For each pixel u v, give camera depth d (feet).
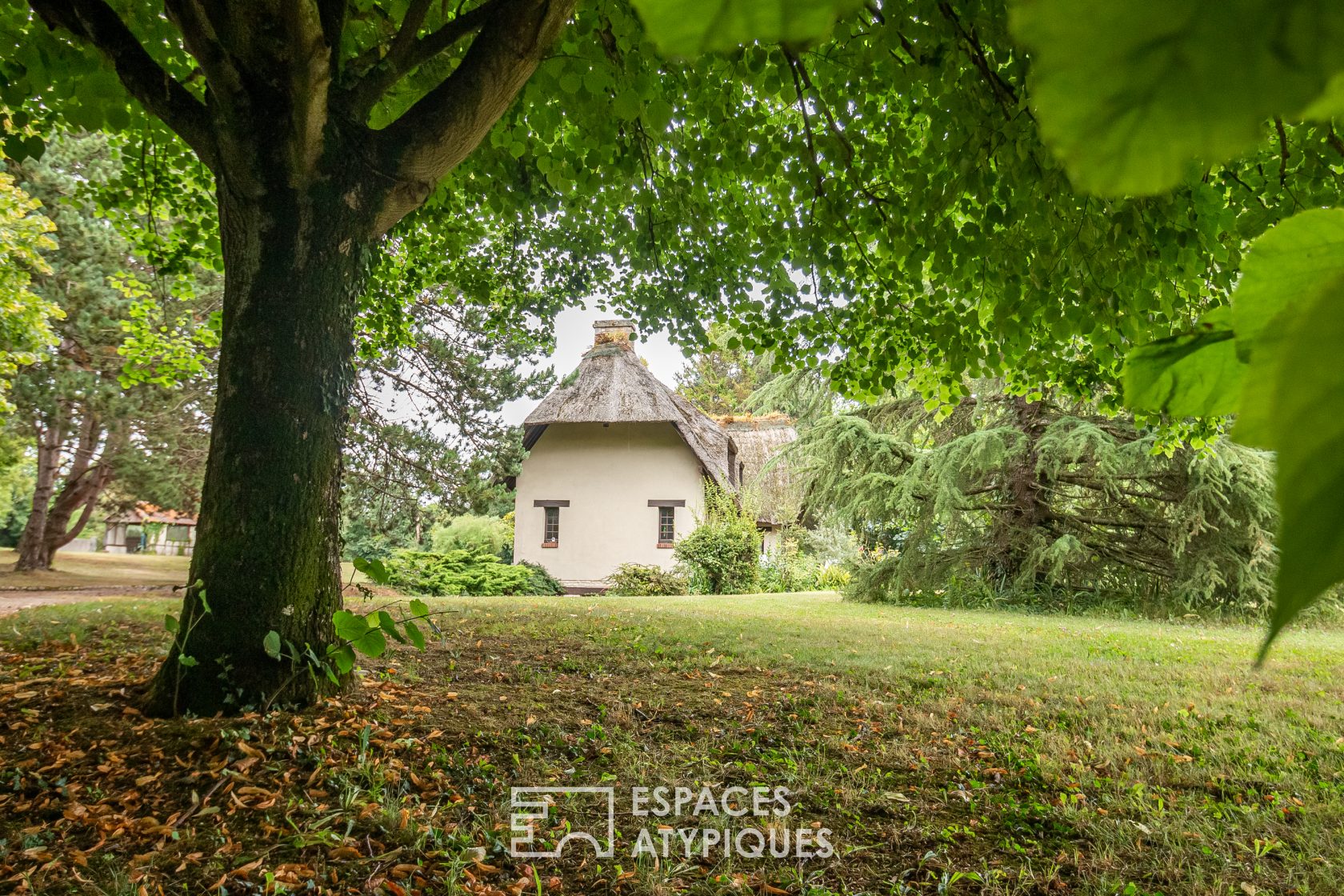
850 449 46.24
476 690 15.74
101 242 46.52
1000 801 11.62
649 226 22.85
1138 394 1.32
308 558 13.48
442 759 11.86
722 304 24.43
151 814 9.84
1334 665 23.62
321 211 13.33
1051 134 0.37
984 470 44.88
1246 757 13.76
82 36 12.48
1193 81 0.36
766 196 24.52
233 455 13.19
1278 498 0.38
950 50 12.10
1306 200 11.06
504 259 30.09
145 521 108.78
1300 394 0.39
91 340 46.68
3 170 44.52
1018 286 14.65
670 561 65.21
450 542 71.10
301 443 13.42
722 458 71.77
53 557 57.93
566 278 30.19
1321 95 0.37
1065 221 12.48
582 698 15.81
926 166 15.19
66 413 50.11
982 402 46.55
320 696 13.43
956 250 14.43
